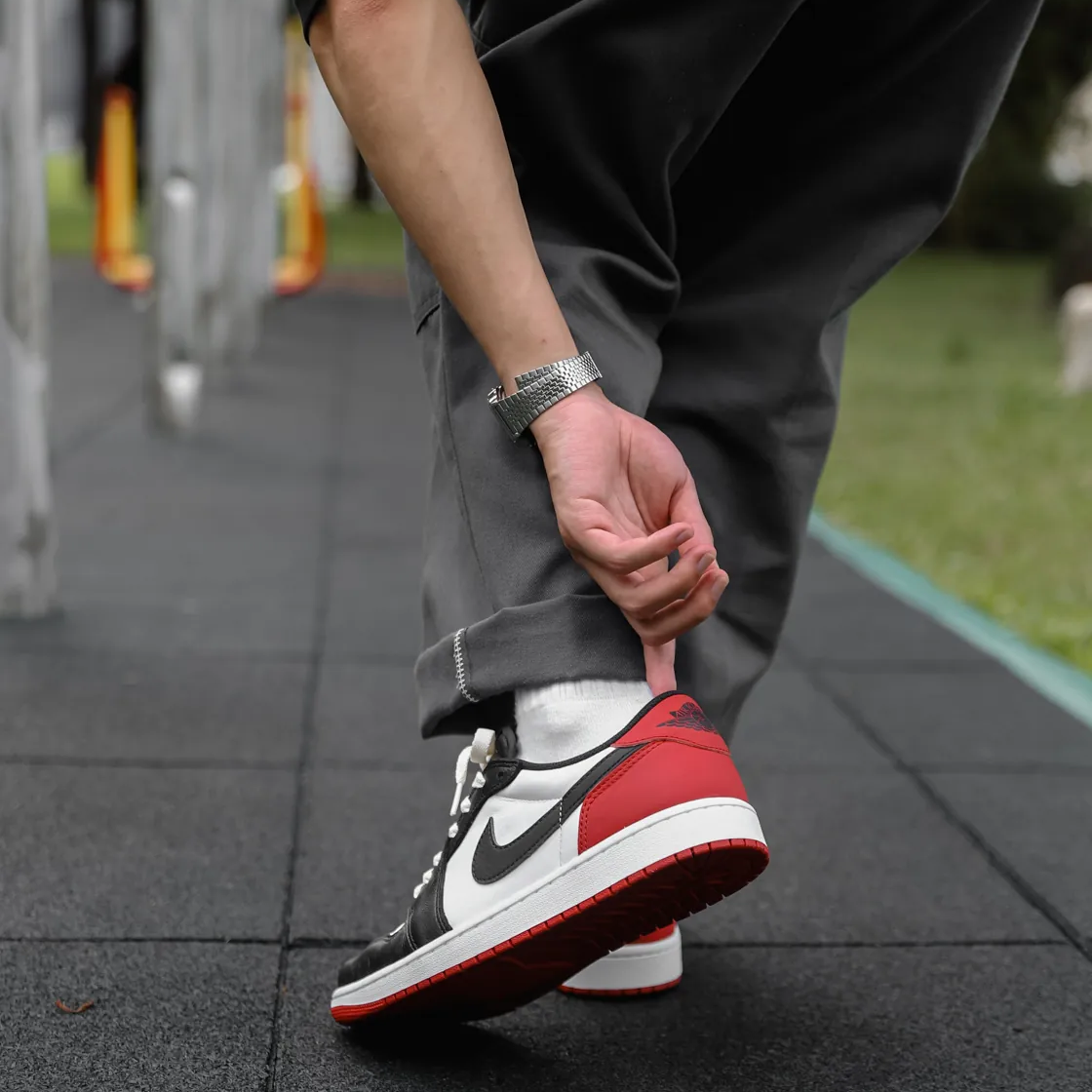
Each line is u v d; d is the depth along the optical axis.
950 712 2.69
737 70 1.19
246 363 7.91
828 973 1.56
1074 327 8.45
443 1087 1.27
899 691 2.82
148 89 5.48
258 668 2.76
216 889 1.72
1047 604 3.68
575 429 1.11
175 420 5.61
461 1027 1.39
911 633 3.31
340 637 3.02
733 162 1.33
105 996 1.43
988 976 1.57
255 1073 1.28
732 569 1.36
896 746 2.47
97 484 4.62
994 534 4.55
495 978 1.20
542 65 1.16
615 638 1.14
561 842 1.12
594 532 1.09
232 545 3.87
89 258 13.59
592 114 1.18
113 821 1.94
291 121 11.79
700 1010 1.45
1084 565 4.16
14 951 1.53
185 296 5.56
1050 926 1.72
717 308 1.32
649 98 1.17
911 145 1.32
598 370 1.15
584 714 1.13
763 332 1.32
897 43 1.28
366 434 5.91
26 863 1.78
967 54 1.30
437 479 1.29
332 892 1.73
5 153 2.89
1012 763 2.39
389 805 2.05
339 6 1.08
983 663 3.06
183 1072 1.28
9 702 2.46
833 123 1.32
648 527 1.16
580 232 1.22
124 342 8.52
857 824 2.07
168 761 2.20
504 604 1.16
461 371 1.20
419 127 1.08
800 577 3.88
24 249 2.93
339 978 1.35
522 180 1.22
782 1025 1.43
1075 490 5.37
